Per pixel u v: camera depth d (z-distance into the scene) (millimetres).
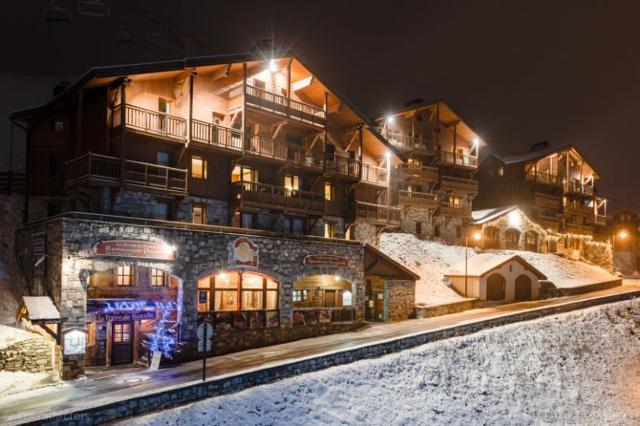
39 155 35250
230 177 35438
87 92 32062
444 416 26172
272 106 36219
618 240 94312
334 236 42844
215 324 29500
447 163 58781
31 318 23234
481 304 47875
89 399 20562
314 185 40750
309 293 36344
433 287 48531
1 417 18453
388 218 46406
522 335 36781
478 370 31312
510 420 27922
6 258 32094
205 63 32469
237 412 20797
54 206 35562
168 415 19266
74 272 24719
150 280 29094
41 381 23609
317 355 25906
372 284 41812
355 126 43656
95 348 27328
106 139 30203
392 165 53938
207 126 33281
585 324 41500
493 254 54344
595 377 35250
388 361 28516
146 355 27891
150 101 31938
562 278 59906
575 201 79438
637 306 47594
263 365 25109
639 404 33375
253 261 31672
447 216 59125
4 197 36094
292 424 21562
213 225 32281
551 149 73938
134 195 30828
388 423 24062
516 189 70562
